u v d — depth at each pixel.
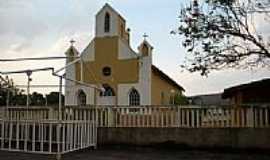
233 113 16.77
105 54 30.64
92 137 17.38
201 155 15.11
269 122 16.33
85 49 31.14
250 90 20.86
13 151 14.84
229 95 22.59
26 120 15.04
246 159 14.11
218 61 15.27
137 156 14.55
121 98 29.78
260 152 16.11
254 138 16.38
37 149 15.21
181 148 17.19
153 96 30.31
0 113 19.27
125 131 18.17
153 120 17.91
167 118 17.62
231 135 16.62
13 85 22.91
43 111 19.19
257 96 20.64
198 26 15.24
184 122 17.36
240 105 16.69
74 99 30.00
